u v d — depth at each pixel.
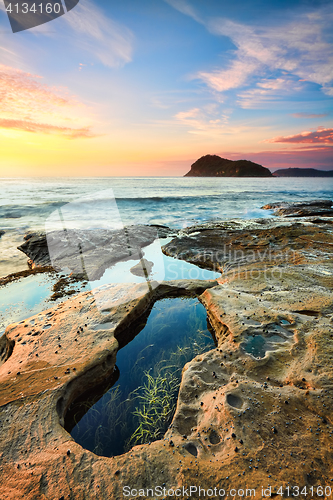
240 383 2.64
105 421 2.60
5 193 28.39
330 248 7.13
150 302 4.79
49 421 2.31
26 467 1.95
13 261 8.26
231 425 2.20
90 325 3.77
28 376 2.81
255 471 1.84
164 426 2.49
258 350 3.11
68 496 1.75
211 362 3.02
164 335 3.99
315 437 2.06
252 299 4.30
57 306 4.41
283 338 3.29
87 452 2.07
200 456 2.02
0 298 5.18
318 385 2.53
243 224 11.38
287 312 3.83
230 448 2.04
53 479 1.86
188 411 2.46
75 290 5.42
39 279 6.04
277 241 7.99
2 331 4.09
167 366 3.31
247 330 3.45
